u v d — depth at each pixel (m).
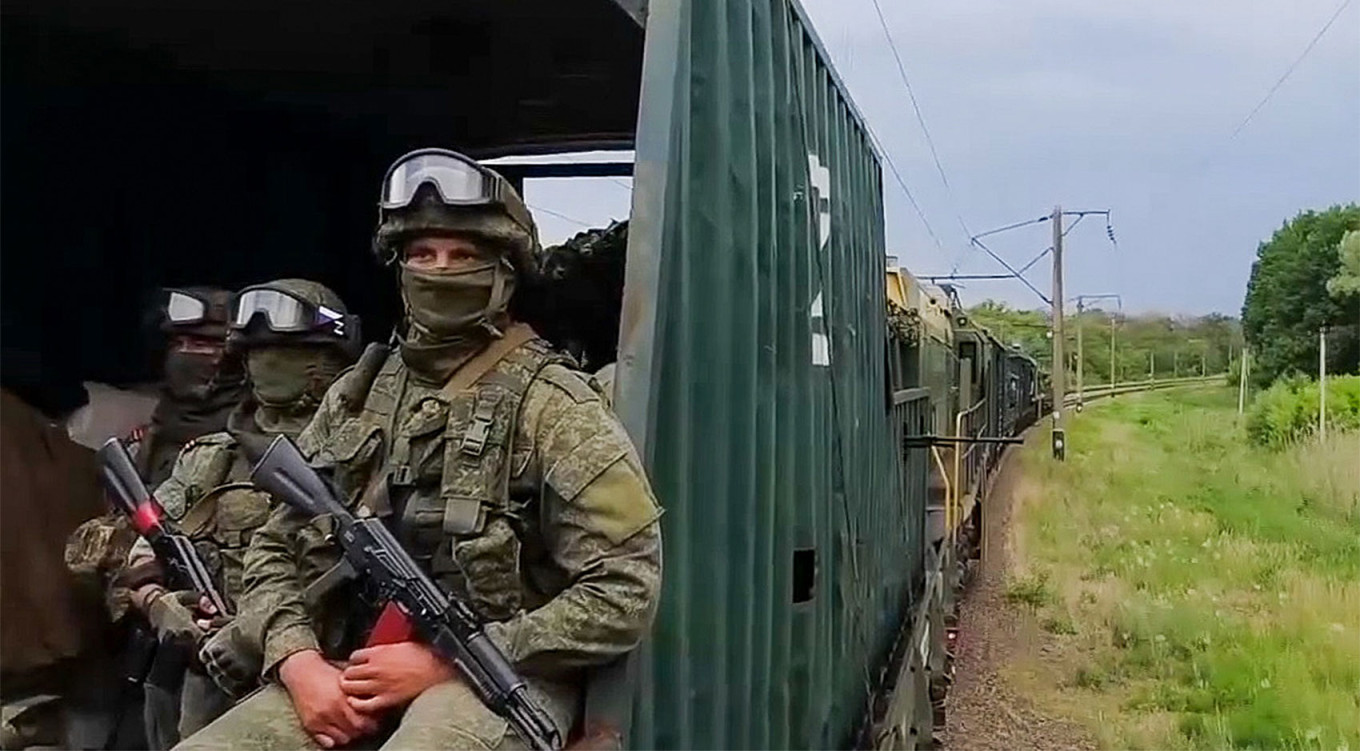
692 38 3.47
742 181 3.92
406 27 4.78
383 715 2.77
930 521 11.17
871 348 6.97
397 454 2.84
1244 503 21.22
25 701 4.05
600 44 4.95
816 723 4.95
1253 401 37.66
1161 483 24.70
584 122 6.21
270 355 3.72
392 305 6.72
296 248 6.23
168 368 4.27
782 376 4.45
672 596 3.12
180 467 3.90
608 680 2.79
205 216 5.74
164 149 5.47
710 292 3.53
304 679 2.84
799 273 4.83
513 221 2.87
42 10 4.49
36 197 4.88
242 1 4.43
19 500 4.14
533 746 2.63
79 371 5.11
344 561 2.85
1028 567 16.41
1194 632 12.25
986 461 18.44
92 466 4.47
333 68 5.29
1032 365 40.75
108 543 4.09
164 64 5.22
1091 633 12.74
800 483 4.72
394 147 6.47
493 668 2.65
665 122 3.11
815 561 4.81
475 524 2.75
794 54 4.91
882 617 7.37
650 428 2.90
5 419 4.20
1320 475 21.70
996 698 10.72
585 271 5.48
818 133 5.35
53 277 4.98
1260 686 10.53
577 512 2.74
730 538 3.76
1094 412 54.47
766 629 4.07
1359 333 39.28
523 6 4.48
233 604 3.70
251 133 5.91
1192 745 9.25
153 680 3.84
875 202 7.48
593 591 2.71
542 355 2.90
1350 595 13.39
